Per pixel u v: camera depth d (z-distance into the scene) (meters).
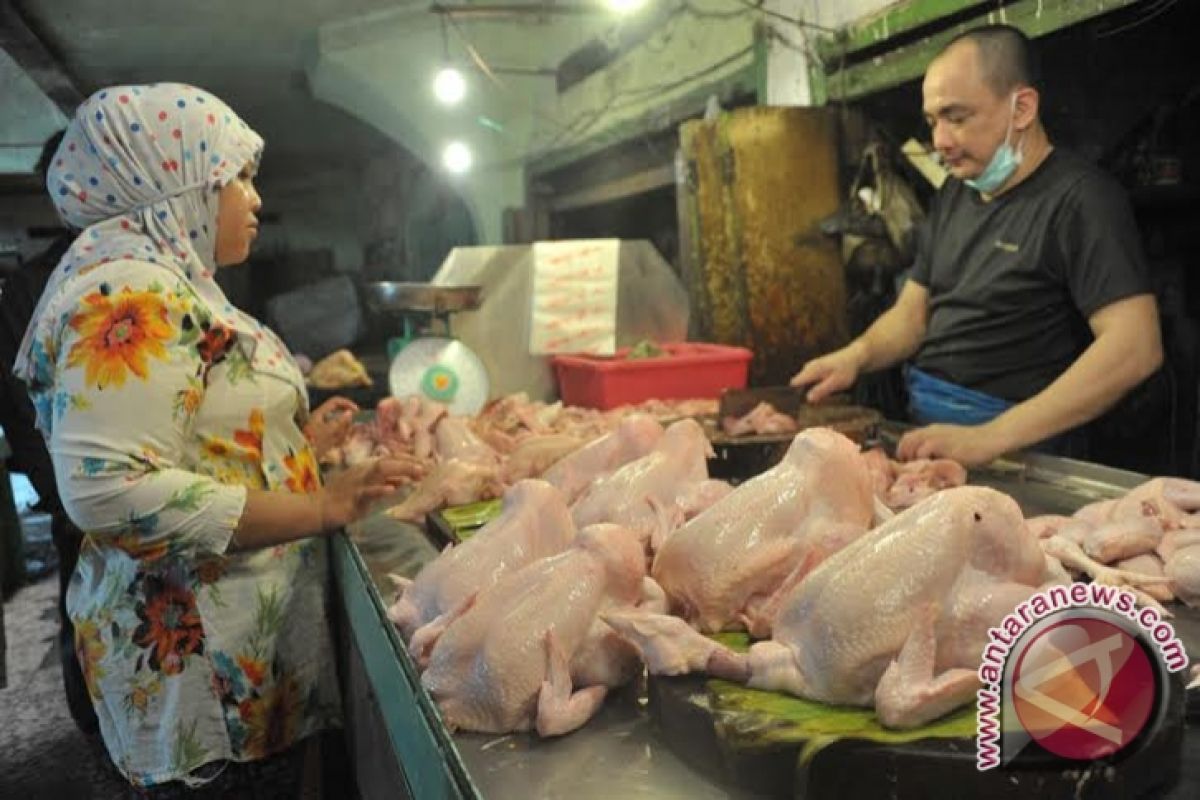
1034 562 1.44
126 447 1.99
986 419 3.35
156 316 2.05
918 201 4.20
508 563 1.82
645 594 1.65
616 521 2.03
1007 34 3.01
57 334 2.03
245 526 2.13
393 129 8.89
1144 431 4.10
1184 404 4.04
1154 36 3.53
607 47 7.04
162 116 2.20
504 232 8.78
